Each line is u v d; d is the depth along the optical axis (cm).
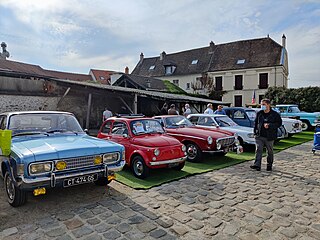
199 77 3881
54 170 411
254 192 530
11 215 412
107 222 390
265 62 3369
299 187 565
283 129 1185
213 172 689
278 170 712
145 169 611
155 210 436
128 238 345
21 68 2733
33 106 1566
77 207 445
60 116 603
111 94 1589
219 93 3616
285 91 2573
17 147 439
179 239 344
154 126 737
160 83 3203
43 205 452
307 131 1775
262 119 704
